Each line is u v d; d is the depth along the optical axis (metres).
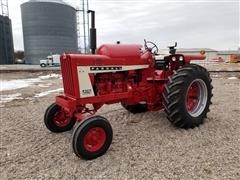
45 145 3.61
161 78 4.34
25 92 9.00
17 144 3.68
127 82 4.04
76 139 2.99
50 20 40.06
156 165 2.87
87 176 2.71
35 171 2.86
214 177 2.58
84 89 3.42
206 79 4.25
